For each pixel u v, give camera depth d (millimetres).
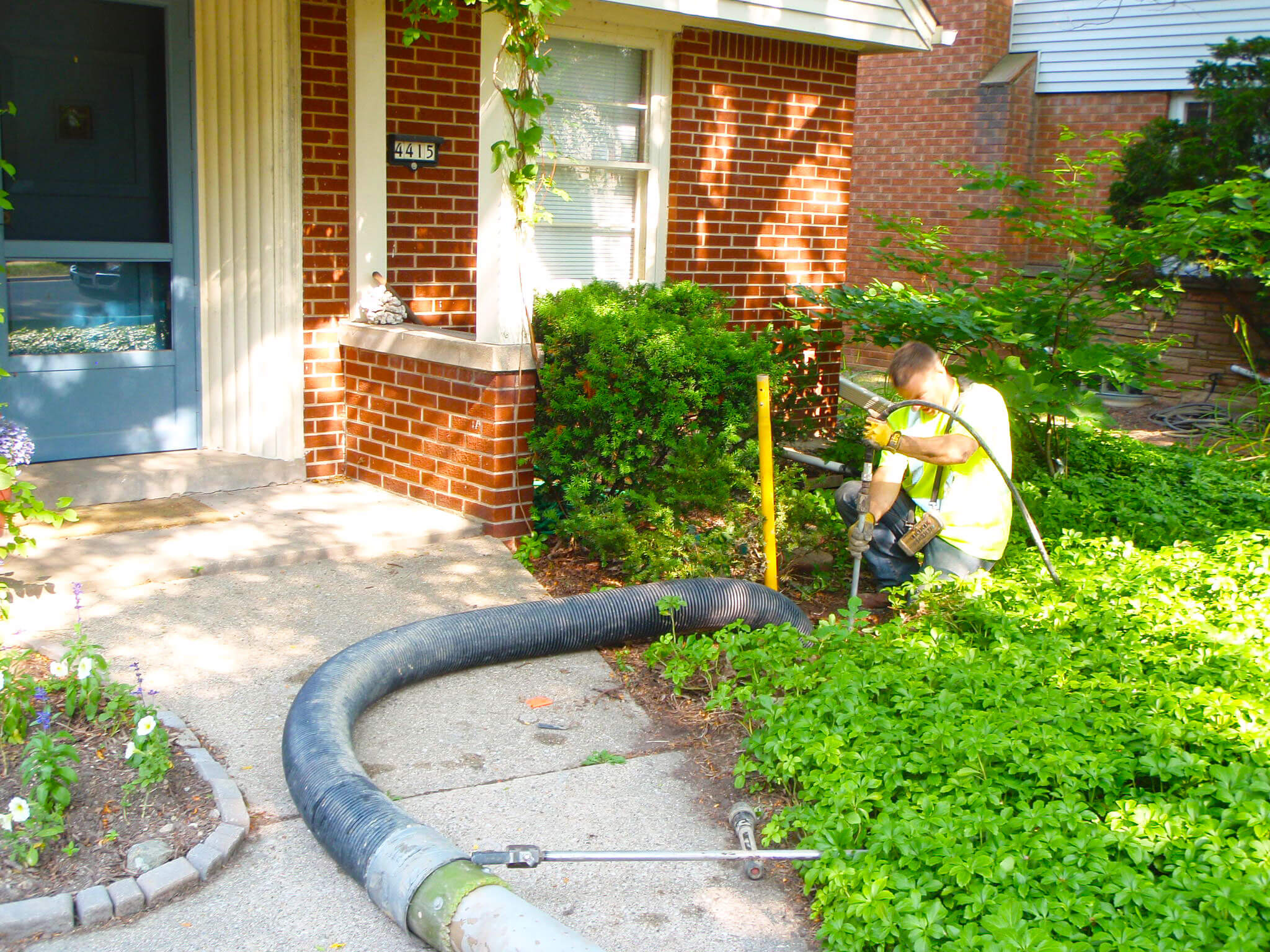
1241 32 12867
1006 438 5535
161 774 3695
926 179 14703
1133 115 13742
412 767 4164
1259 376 11359
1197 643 4668
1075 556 5918
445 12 5793
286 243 6762
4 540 5301
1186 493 7832
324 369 7105
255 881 3434
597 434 6297
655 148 7980
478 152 6797
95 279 6637
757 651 4465
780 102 8555
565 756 4320
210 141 6738
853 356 14594
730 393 6516
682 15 7402
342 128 6863
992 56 14219
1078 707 3932
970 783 3518
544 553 6398
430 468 6703
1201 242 6910
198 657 4820
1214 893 2920
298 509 6551
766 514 5828
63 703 4129
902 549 5668
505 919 3002
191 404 7051
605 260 8094
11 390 6391
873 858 3219
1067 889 3068
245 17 6555
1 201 5023
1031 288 7570
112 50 6469
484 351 6145
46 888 3232
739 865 3650
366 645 4559
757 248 8680
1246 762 3621
